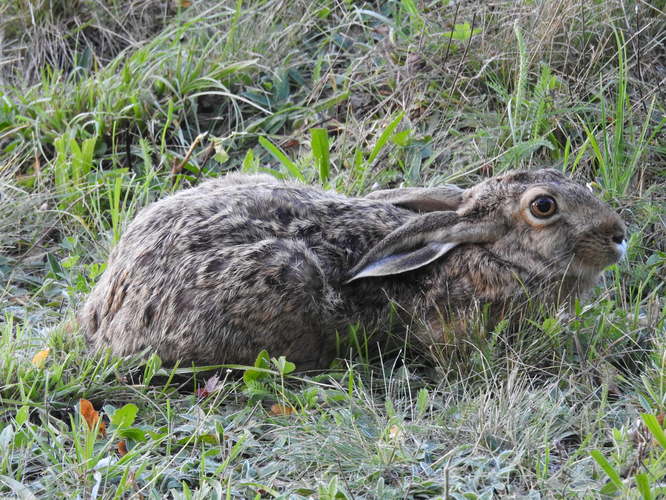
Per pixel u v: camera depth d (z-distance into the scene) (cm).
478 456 838
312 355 1003
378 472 820
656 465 777
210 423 898
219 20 1552
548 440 863
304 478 825
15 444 851
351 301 998
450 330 1001
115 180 1257
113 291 982
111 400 941
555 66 1370
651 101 1330
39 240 1245
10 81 1499
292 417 920
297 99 1459
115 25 1563
